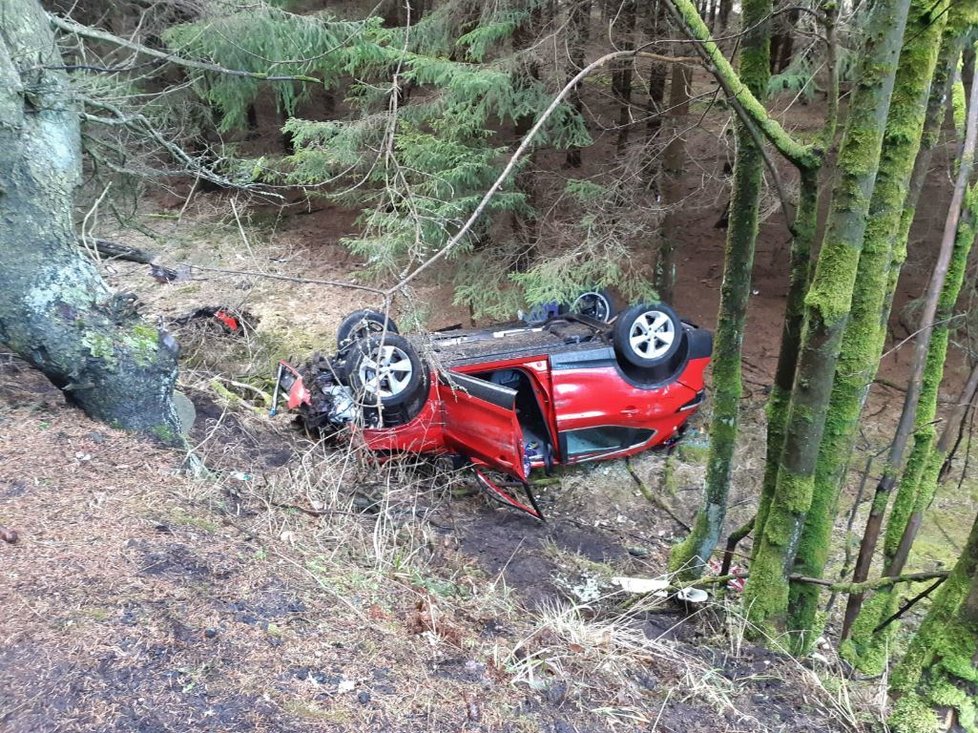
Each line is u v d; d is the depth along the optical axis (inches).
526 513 209.9
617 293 347.6
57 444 129.2
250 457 180.1
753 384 309.1
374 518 159.5
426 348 151.9
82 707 68.5
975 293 182.2
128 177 278.2
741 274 136.9
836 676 115.5
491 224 318.0
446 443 207.9
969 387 106.2
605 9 286.0
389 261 257.8
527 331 245.9
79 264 138.9
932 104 105.3
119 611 84.0
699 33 96.1
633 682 101.5
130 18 330.0
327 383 201.6
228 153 346.0
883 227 102.3
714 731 90.7
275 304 380.5
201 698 73.4
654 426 239.3
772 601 116.5
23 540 95.6
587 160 323.9
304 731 72.0
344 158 301.9
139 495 117.6
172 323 288.0
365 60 316.2
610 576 174.2
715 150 267.9
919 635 83.5
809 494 110.7
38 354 132.6
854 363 109.7
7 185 126.4
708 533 152.4
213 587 95.4
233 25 286.0
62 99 140.6
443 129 307.0
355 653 88.3
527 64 291.9
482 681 89.9
